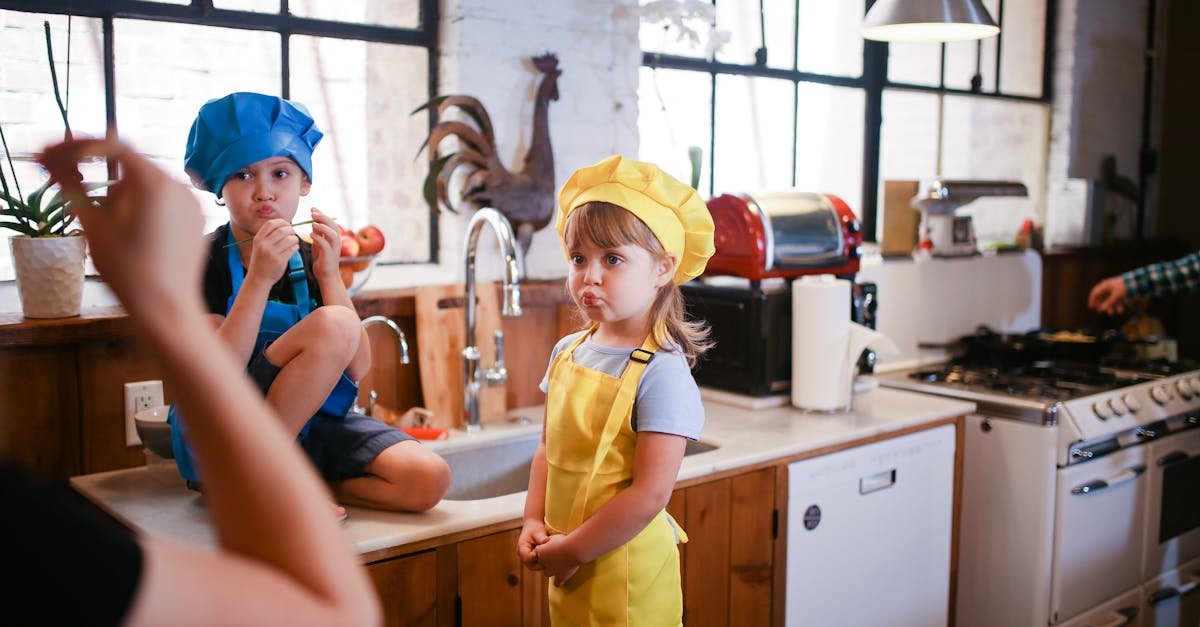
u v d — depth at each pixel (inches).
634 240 58.1
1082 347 117.8
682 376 58.9
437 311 84.6
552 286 91.7
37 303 66.9
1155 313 151.1
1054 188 148.4
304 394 57.7
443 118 90.9
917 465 91.0
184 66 78.4
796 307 90.8
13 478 14.0
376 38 87.2
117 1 74.2
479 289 87.4
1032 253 131.9
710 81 111.3
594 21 96.7
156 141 77.7
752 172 117.5
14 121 71.2
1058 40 146.5
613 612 58.2
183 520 61.1
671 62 106.5
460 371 85.8
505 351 90.4
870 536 87.6
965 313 123.0
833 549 84.6
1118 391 102.8
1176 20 156.6
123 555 14.1
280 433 16.6
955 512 97.3
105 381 70.7
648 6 98.4
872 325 99.3
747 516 77.7
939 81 136.6
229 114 60.6
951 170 139.3
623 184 59.0
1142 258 153.6
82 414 70.0
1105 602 104.9
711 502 75.1
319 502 16.7
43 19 71.7
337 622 15.8
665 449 57.1
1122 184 151.9
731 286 93.1
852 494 85.4
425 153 92.4
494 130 90.9
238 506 15.9
